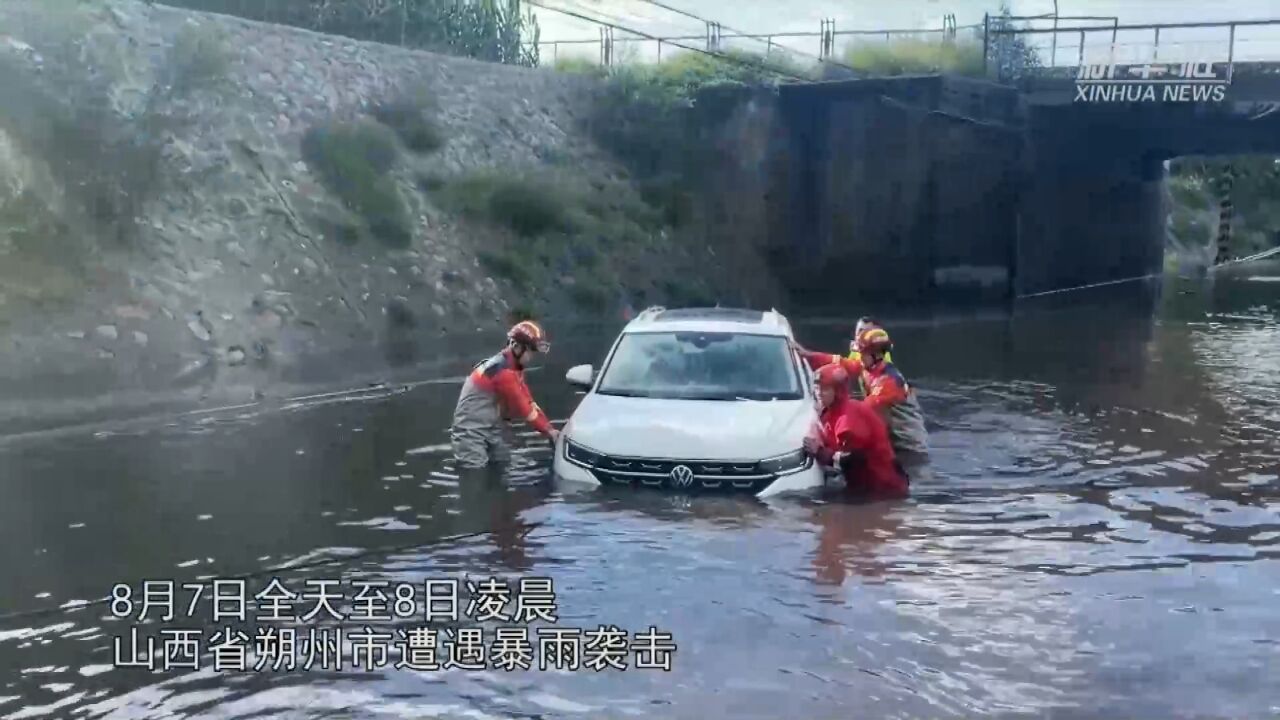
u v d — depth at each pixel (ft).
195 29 65.72
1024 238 91.45
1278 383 48.75
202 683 17.38
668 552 23.81
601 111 88.22
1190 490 29.43
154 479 29.73
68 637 19.10
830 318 84.07
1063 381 49.57
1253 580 22.24
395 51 79.56
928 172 84.74
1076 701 16.80
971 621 19.99
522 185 74.02
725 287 83.51
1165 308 91.86
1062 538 25.04
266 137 63.93
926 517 26.61
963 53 92.38
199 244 54.60
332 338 55.01
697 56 95.09
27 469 30.71
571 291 71.41
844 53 94.27
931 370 53.42
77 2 60.03
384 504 27.50
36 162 51.16
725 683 17.44
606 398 31.60
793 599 21.03
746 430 28.91
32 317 45.19
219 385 43.91
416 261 64.64
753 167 88.58
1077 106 90.27
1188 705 16.69
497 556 23.54
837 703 16.74
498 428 32.19
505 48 95.61
